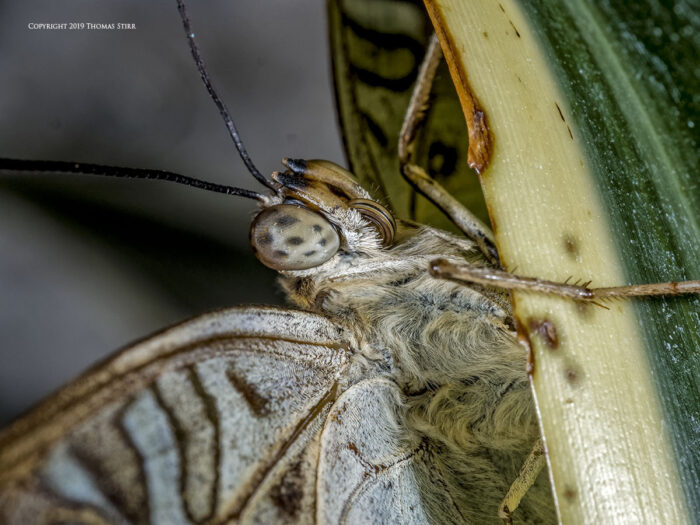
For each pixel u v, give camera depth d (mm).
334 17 65
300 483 58
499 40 56
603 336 55
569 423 54
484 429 62
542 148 56
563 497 54
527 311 55
